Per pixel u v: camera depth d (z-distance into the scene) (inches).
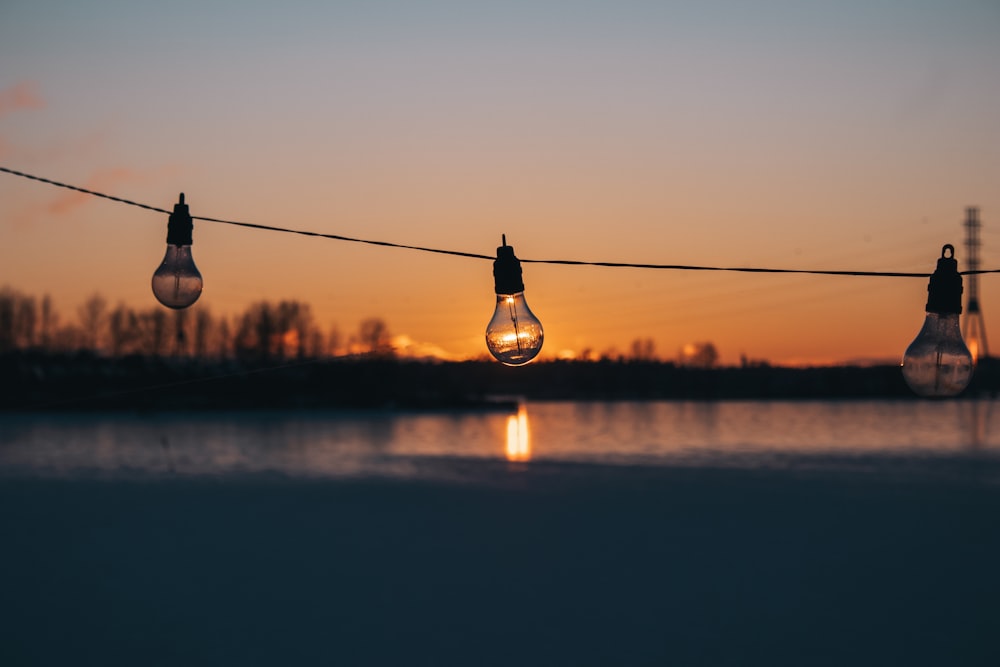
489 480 2193.7
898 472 2381.9
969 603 1088.2
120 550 1376.7
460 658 892.0
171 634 976.3
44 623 1013.2
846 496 1931.6
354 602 1093.1
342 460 2655.0
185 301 278.5
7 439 3314.5
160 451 2901.1
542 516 1669.5
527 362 237.0
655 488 2052.2
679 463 2610.7
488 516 1664.6
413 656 904.3
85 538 1471.5
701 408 6437.0
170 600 1103.0
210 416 4527.6
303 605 1077.8
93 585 1170.0
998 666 885.8
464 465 2539.4
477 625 998.4
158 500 1886.1
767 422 4697.3
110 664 887.1
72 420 4158.5
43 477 2252.7
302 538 1461.6
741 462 2635.3
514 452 2935.5
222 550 1374.3
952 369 210.5
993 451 2935.5
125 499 1898.4
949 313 214.8
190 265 279.7
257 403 4830.2
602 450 3024.1
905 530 1534.2
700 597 1111.0
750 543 1422.2
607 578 1203.2
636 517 1654.8
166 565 1280.8
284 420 4372.5
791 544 1416.1
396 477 2255.2
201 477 2247.8
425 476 2279.8
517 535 1480.1
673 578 1200.8
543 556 1327.5
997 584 1173.1
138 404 4591.5
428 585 1165.1
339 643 944.9
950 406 6392.7
